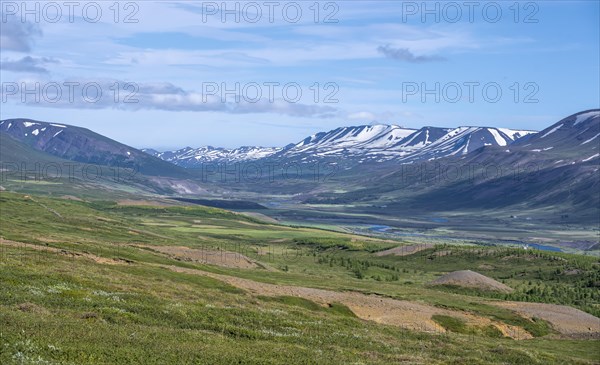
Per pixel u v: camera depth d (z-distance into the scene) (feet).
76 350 134.82
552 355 278.46
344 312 360.48
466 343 280.31
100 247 487.20
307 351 186.60
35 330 146.00
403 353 224.74
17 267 263.90
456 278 604.49
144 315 211.41
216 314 238.27
